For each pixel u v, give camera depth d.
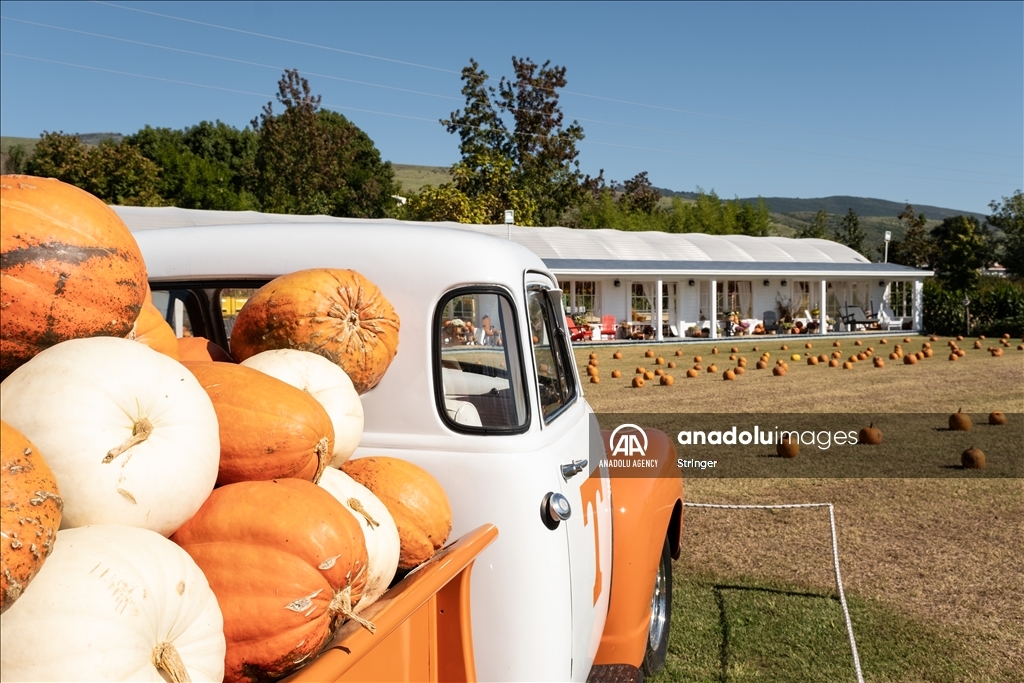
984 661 4.70
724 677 4.53
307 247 3.09
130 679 1.41
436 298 2.90
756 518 7.62
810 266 40.16
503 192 46.94
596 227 55.44
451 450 2.81
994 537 6.96
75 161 48.00
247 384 2.04
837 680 4.48
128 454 1.61
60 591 1.40
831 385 18.03
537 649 2.74
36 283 1.75
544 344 3.50
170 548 1.60
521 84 58.03
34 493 1.37
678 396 16.09
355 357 2.64
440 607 2.46
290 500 1.85
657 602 4.64
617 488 4.11
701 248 41.06
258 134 77.69
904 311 43.16
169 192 56.66
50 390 1.61
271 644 1.75
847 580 5.98
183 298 3.33
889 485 8.80
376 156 80.38
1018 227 64.88
